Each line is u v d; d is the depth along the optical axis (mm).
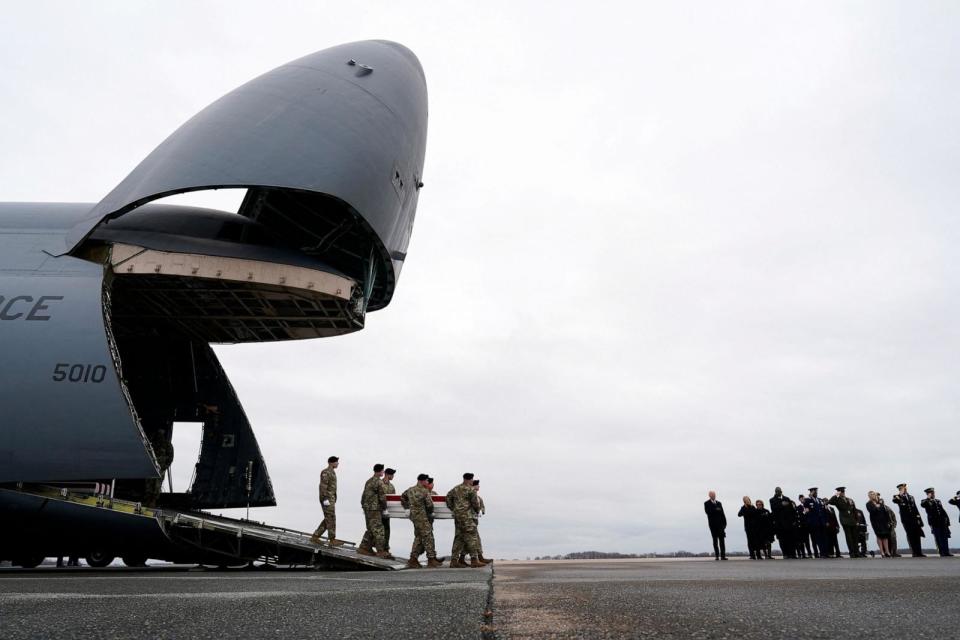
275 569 14352
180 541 13414
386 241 17234
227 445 21031
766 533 19719
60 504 12766
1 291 13164
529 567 14117
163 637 2539
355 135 15992
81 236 14023
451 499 13648
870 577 6484
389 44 20938
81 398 12297
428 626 2793
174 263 14312
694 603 3689
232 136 14625
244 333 20438
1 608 3668
